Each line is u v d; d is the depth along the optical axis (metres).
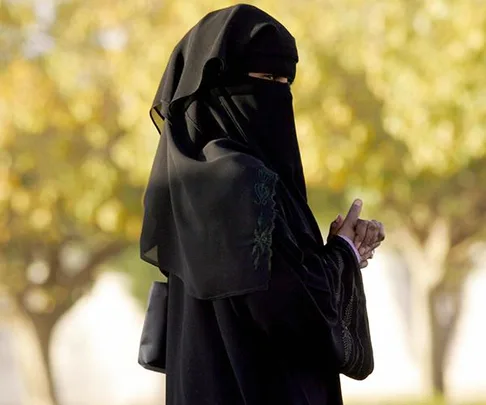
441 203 47.62
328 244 9.02
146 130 39.66
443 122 35.41
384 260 90.19
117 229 45.69
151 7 41.50
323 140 38.38
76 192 45.31
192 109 8.73
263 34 8.78
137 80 39.44
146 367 9.35
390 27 36.19
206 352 8.41
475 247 57.75
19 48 42.66
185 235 8.25
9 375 91.25
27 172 46.56
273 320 8.12
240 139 8.71
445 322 59.72
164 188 8.61
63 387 89.62
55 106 43.09
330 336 8.27
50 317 55.44
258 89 8.77
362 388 88.62
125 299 90.12
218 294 8.05
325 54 37.62
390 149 40.03
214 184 8.12
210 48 8.69
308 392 8.42
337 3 37.50
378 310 90.38
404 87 35.56
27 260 54.00
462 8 33.84
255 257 7.95
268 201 8.04
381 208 50.16
